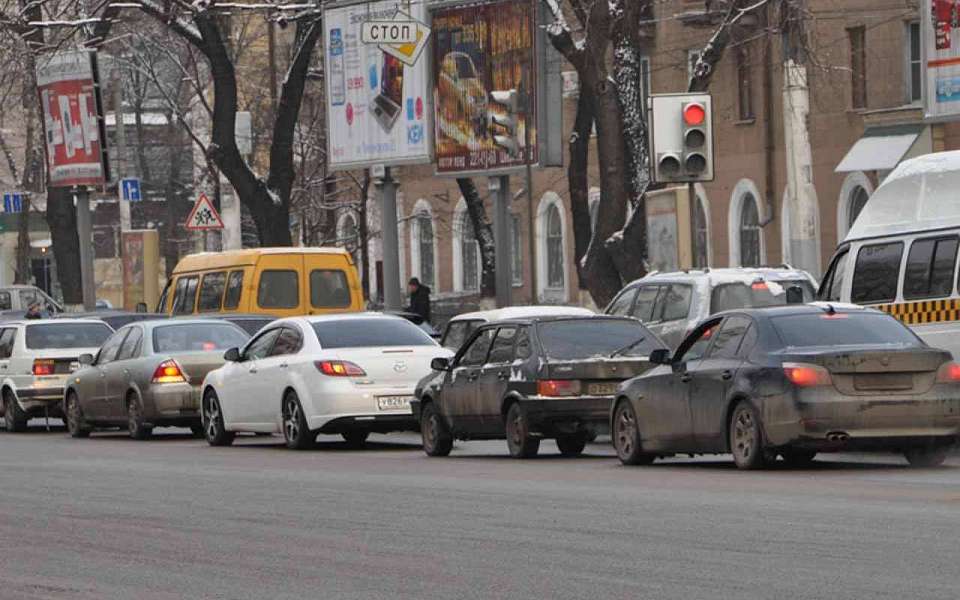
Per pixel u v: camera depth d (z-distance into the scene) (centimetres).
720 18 8556
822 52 8238
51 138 8038
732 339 3362
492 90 6600
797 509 2533
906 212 3884
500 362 3944
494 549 2219
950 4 5825
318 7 7788
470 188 9050
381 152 7162
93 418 5291
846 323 3291
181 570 2128
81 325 5847
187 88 12438
